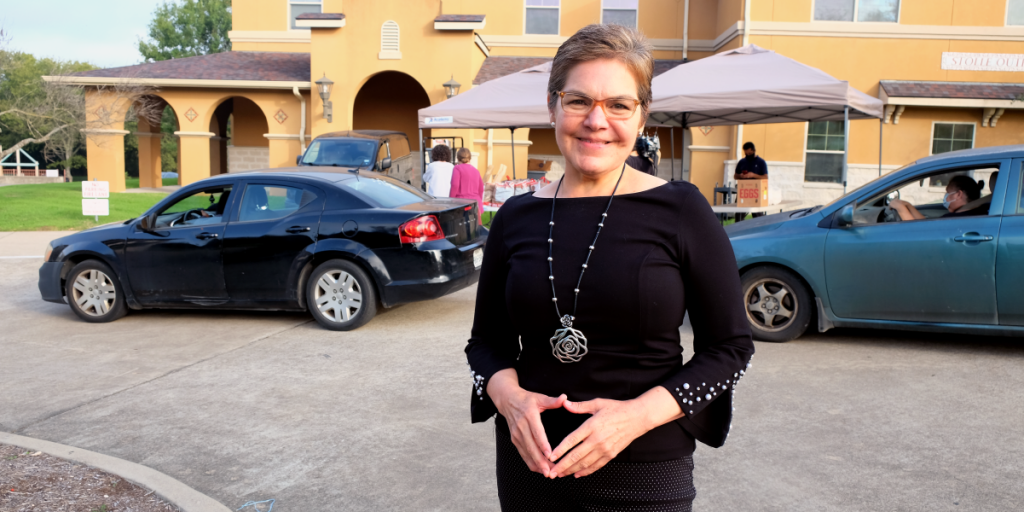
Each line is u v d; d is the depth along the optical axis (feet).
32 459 11.76
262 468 11.91
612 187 5.13
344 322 21.40
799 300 18.67
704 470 11.50
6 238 41.27
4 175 133.90
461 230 22.38
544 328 4.98
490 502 10.65
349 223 21.30
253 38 73.67
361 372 17.24
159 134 79.10
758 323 19.27
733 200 47.24
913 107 52.65
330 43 60.95
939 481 10.92
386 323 22.45
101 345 20.39
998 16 52.90
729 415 4.89
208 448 12.78
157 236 22.81
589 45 4.90
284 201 22.33
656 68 62.80
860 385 15.43
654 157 29.30
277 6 73.41
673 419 4.75
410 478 11.48
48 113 72.23
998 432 12.76
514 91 35.53
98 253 23.16
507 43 67.21
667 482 4.89
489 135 60.95
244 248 22.03
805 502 10.37
